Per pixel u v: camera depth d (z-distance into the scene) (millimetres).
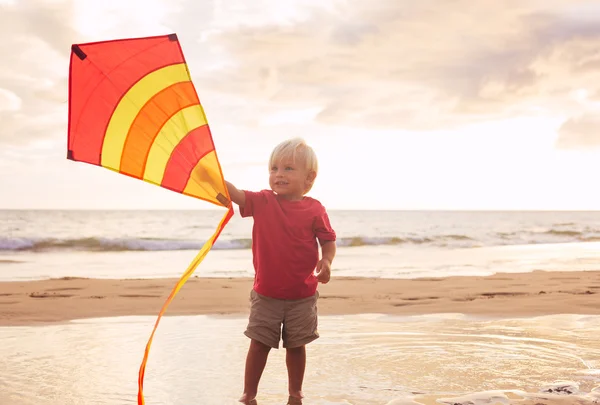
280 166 3154
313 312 3031
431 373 3258
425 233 30391
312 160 3191
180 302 6223
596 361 3568
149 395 2826
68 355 3678
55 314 5395
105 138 2322
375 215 71375
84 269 11633
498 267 12336
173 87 2393
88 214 48938
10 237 19469
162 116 2385
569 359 3621
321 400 2766
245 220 39719
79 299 6391
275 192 3168
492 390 2895
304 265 3000
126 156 2350
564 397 2770
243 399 2789
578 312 5605
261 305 2975
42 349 3855
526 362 3531
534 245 23938
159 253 17141
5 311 5527
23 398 2746
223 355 3719
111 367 3367
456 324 4945
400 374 3232
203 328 4730
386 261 13961
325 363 3496
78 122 2291
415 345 4035
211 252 17688
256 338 2916
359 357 3654
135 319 5176
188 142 2420
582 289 7445
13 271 11086
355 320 5160
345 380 3113
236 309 5789
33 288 7414
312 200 3205
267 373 3336
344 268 11875
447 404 2660
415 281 8477
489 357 3664
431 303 6262
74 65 2285
